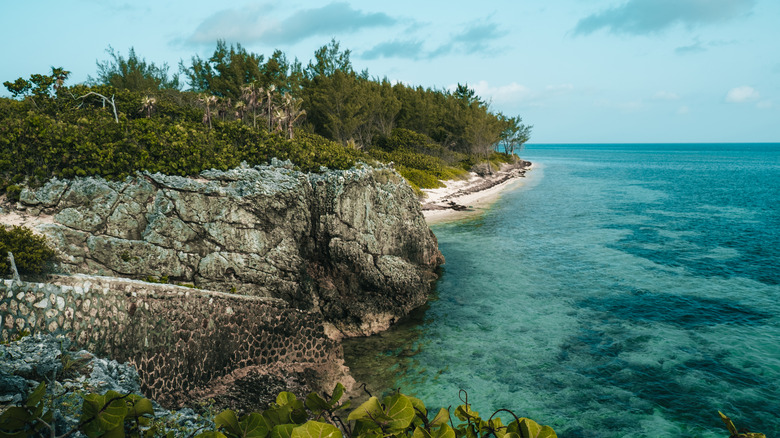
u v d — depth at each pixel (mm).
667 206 65375
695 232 47406
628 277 32781
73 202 21203
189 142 27203
